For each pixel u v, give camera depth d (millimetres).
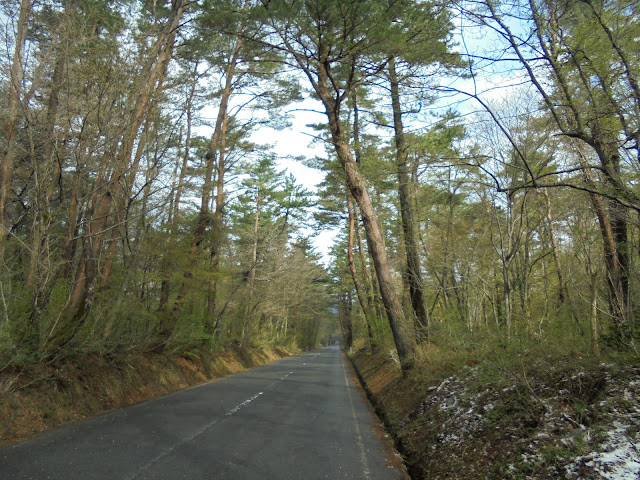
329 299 59812
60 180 10188
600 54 6770
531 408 5773
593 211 8703
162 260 15414
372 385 16406
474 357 9820
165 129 13734
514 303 10070
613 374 5492
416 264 15047
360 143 17266
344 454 6668
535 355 7152
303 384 17188
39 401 8664
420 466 6285
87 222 10852
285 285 36219
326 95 13430
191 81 15102
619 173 6746
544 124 9461
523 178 9930
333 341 172000
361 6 10289
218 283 23938
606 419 4621
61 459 5742
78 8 10602
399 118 14820
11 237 10320
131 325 13562
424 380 10523
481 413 6703
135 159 12195
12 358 8461
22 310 9227
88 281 10961
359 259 26875
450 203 16750
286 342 53594
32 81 9562
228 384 16422
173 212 15828
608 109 6598
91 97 10375
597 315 8734
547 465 4410
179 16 14609
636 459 3734
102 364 11844
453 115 10961
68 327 10055
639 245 7566
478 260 14406
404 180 14922
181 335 16219
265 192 36344
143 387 12977
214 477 5188
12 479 4910
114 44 10516
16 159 10594
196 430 7848
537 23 6754
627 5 6637
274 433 7883
